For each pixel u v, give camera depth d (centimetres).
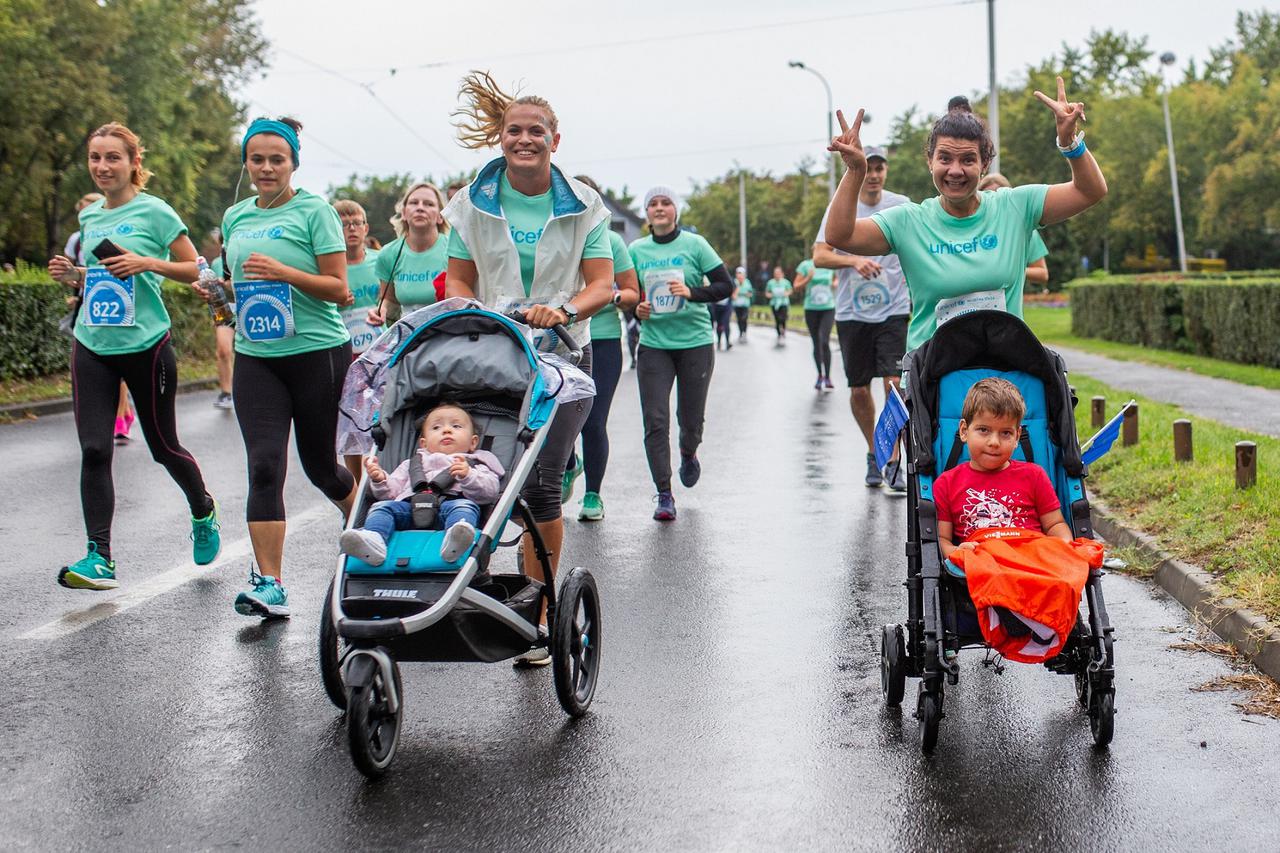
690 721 507
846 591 712
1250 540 705
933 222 557
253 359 650
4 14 2938
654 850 392
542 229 580
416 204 877
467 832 405
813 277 1909
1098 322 2886
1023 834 402
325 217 656
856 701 530
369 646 448
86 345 687
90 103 3216
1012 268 554
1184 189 7362
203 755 470
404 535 468
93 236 702
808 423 1507
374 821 414
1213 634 618
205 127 4528
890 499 997
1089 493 948
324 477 682
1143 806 421
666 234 920
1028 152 7194
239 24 4975
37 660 582
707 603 688
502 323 524
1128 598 692
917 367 516
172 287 2188
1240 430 1170
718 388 1978
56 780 446
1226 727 495
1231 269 7794
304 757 469
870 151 946
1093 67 9656
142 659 584
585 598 523
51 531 865
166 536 852
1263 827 405
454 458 490
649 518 927
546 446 552
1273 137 6581
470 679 563
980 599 447
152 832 405
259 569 718
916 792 435
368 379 541
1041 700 530
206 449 1283
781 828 407
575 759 468
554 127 579
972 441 490
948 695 538
